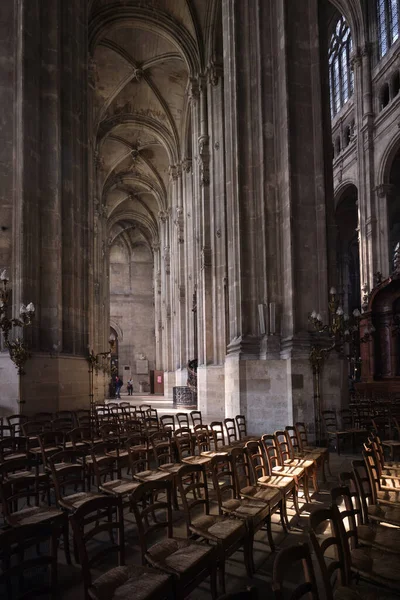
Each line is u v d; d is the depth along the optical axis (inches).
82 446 351.9
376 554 167.8
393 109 1106.7
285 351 519.8
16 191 566.3
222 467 308.0
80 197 647.8
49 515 208.5
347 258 1748.3
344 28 1414.9
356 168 1343.5
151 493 258.2
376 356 1042.7
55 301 581.9
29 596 147.3
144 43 1159.6
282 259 554.6
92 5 952.3
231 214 599.5
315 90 561.0
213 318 901.8
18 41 586.9
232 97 601.6
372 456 269.9
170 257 1736.0
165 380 1694.1
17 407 507.2
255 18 598.2
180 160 1409.9
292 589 184.4
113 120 1381.6
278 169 570.3
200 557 167.3
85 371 629.0
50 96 611.5
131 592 146.1
